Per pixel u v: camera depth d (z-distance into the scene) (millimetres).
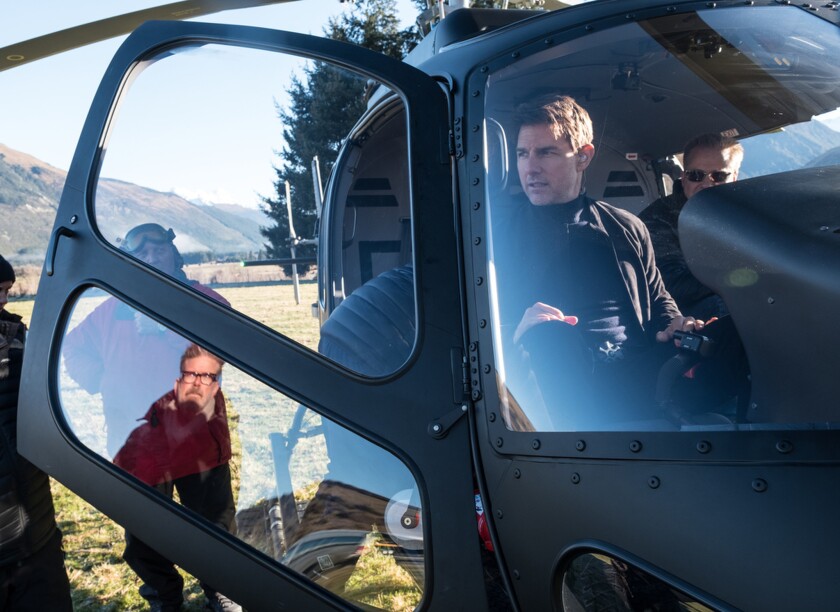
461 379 1455
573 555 1316
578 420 1377
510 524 1400
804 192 1389
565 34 1589
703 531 1174
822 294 1198
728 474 1179
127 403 1754
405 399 1482
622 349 1490
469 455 1447
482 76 1563
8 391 2277
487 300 1446
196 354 1699
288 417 1613
